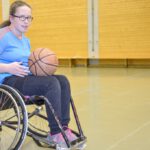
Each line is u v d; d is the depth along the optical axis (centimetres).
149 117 338
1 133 290
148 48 800
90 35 865
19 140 206
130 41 819
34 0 919
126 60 838
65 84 236
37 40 937
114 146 253
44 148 252
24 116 204
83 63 894
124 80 600
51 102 221
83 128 303
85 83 575
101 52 857
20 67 233
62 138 226
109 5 834
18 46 247
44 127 300
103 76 664
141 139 269
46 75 237
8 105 221
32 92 228
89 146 254
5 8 959
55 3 897
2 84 229
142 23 800
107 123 319
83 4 863
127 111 366
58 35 907
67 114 237
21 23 241
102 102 415
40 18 922
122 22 823
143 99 429
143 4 794
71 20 884
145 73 696
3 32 244
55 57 241
